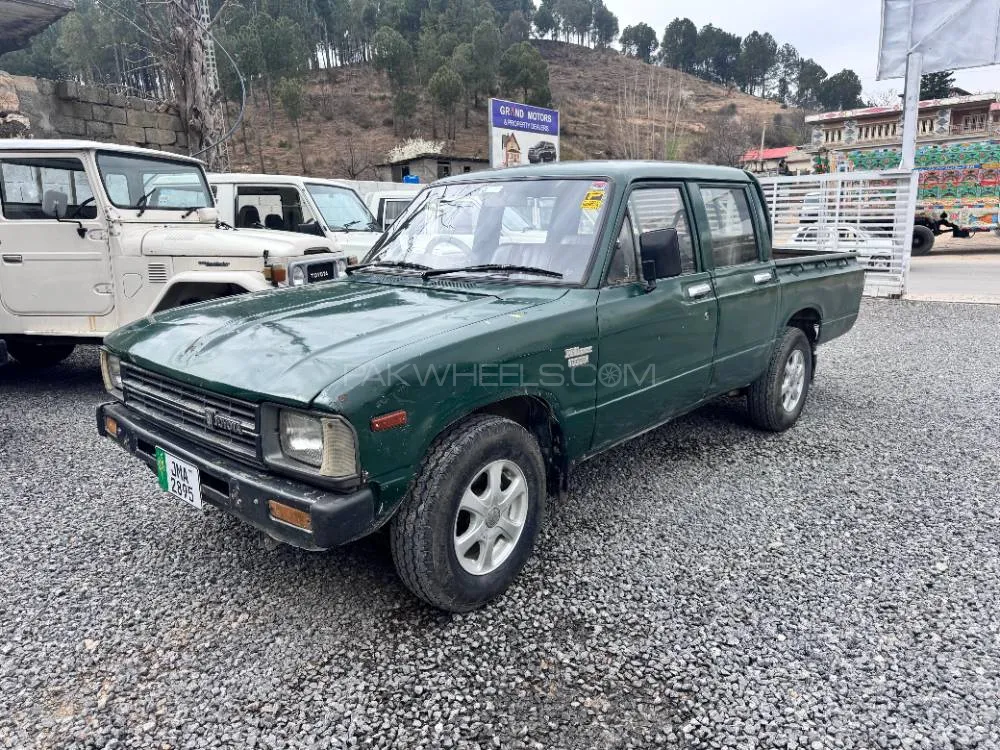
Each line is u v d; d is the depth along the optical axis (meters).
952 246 24.38
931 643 2.69
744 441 5.00
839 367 7.50
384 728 2.28
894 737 2.22
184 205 6.71
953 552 3.39
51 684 2.49
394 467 2.49
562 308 3.13
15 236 6.03
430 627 2.81
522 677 2.52
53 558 3.37
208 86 11.90
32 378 6.85
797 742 2.21
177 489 2.91
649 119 42.84
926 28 11.98
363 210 9.46
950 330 9.55
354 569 3.25
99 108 11.48
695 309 3.88
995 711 2.33
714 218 4.25
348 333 2.77
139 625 2.84
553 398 3.08
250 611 2.93
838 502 3.97
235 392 2.54
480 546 2.87
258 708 2.37
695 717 2.33
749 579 3.16
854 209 12.77
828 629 2.79
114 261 6.00
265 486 2.47
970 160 18.83
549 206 3.63
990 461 4.60
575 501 3.99
